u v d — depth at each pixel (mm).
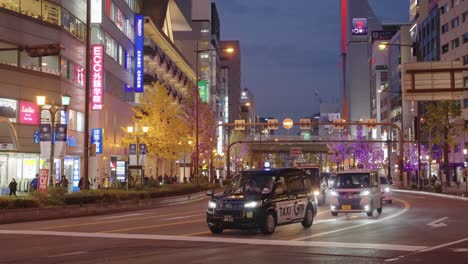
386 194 36656
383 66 159250
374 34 165500
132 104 67312
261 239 16672
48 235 18312
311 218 20672
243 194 18109
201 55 136000
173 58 92000
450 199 44312
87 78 33062
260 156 141250
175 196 43875
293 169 20656
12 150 41938
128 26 65938
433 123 75562
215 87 136875
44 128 31703
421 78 24312
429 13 106375
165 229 19938
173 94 88438
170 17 101562
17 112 43312
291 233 18406
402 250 14078
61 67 47125
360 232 18453
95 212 31359
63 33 47656
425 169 102938
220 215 17844
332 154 134125
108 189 37469
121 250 14289
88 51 32875
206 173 91375
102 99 51875
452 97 24078
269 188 18672
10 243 16141
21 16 43812
